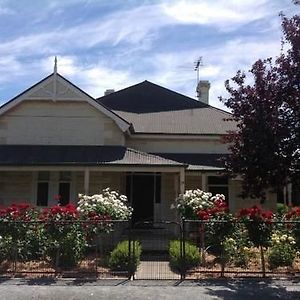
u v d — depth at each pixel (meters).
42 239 12.43
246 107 11.28
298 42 10.78
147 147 21.94
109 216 13.81
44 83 20.34
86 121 20.45
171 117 24.27
